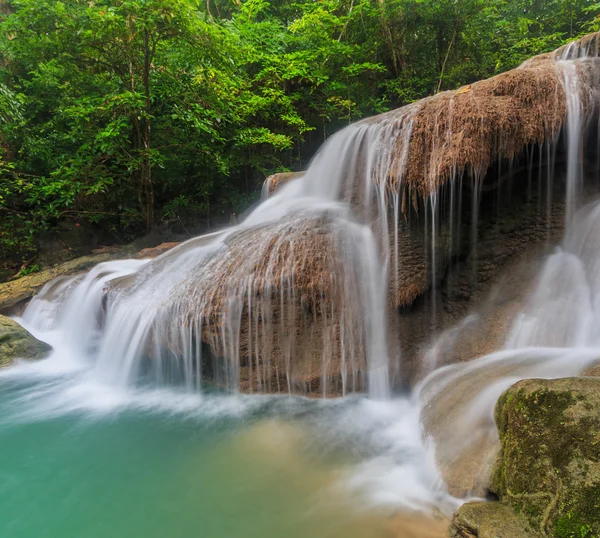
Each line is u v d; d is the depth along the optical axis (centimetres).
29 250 876
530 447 200
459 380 345
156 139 1009
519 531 181
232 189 1224
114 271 690
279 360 424
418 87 1211
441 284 440
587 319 366
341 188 559
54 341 624
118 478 296
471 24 1109
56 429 371
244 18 1167
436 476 265
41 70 906
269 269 425
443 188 385
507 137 377
